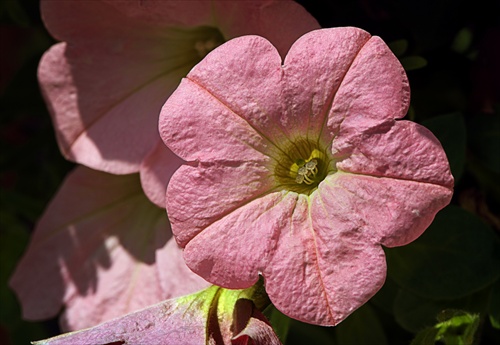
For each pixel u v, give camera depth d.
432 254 0.35
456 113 0.35
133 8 0.37
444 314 0.34
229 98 0.32
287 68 0.32
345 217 0.31
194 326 0.32
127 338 0.31
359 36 0.31
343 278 0.30
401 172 0.30
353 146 0.31
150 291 0.38
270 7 0.35
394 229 0.30
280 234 0.31
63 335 0.32
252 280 0.31
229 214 0.32
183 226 0.32
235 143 0.32
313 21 0.34
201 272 0.31
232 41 0.32
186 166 0.32
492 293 0.35
